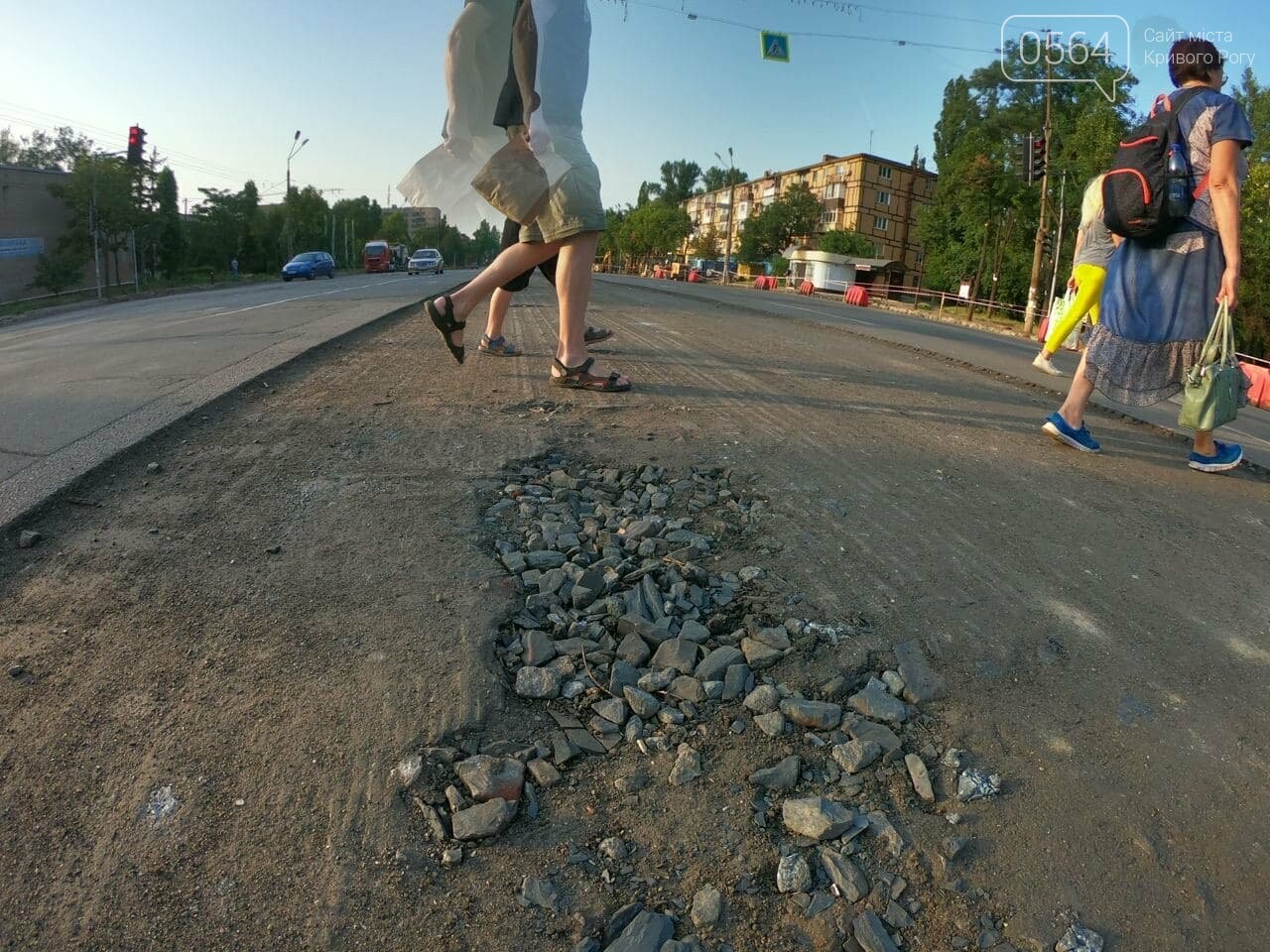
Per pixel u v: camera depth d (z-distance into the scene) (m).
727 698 1.99
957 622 2.30
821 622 2.29
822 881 1.52
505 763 1.73
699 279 69.75
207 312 12.67
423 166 3.89
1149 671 2.12
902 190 72.75
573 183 3.99
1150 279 3.68
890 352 8.08
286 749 1.75
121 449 3.46
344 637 2.12
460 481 3.20
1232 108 3.42
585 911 1.45
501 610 2.27
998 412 4.98
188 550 2.59
